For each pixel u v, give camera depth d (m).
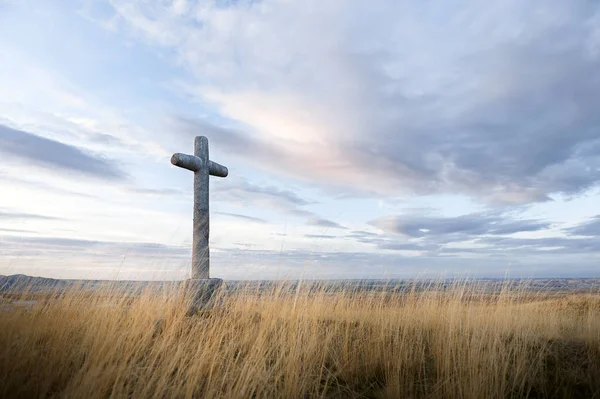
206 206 7.27
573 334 5.75
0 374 3.44
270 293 5.74
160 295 5.84
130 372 3.62
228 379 3.72
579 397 3.98
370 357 4.57
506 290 6.39
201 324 5.15
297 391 3.70
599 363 4.61
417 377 4.30
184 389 3.50
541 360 4.50
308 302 5.62
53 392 3.43
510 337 5.33
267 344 4.53
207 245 7.14
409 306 5.83
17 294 5.45
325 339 4.71
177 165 6.99
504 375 3.90
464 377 4.04
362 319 5.66
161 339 4.63
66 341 4.23
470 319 5.33
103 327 4.34
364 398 3.86
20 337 4.30
